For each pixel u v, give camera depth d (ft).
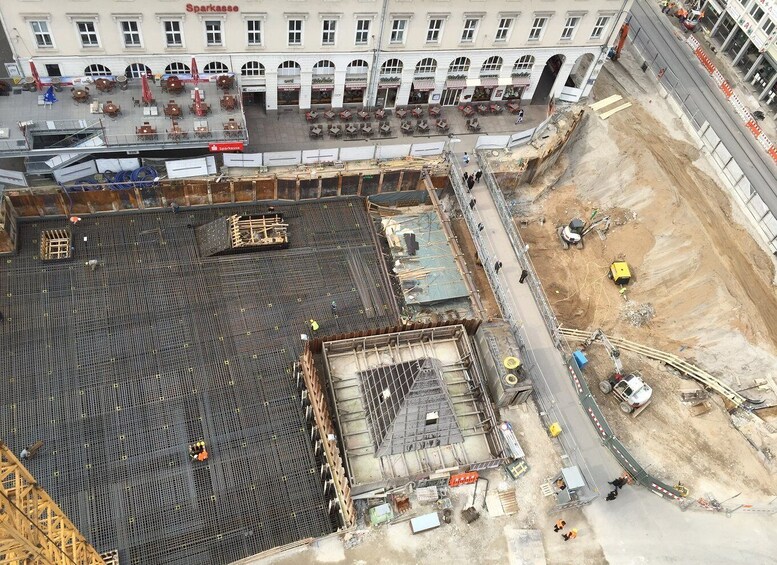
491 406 156.56
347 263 187.21
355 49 193.77
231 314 170.50
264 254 183.83
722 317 183.62
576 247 207.72
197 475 145.07
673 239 197.88
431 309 187.52
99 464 143.33
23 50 171.83
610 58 246.06
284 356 165.89
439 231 201.46
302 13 180.34
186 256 178.40
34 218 176.86
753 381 179.52
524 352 168.04
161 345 162.20
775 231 196.65
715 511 153.99
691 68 252.01
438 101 217.36
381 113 209.36
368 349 164.86
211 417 153.38
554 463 155.74
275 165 190.39
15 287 165.17
